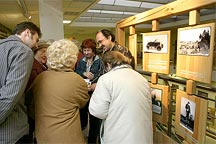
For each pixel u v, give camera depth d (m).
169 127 1.64
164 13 1.55
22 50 1.01
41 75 1.23
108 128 1.25
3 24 6.66
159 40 1.64
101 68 1.75
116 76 1.21
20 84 1.00
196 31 1.29
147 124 1.26
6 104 0.97
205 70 1.22
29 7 4.19
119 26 2.42
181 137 1.51
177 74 1.53
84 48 1.94
